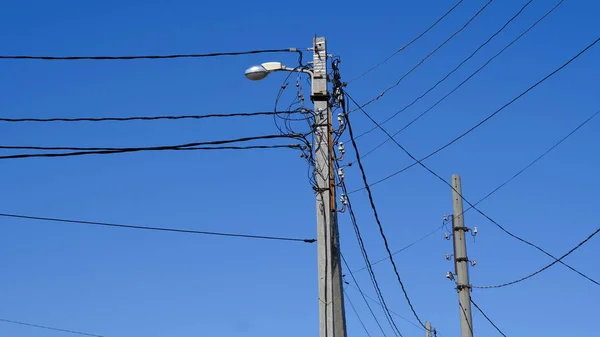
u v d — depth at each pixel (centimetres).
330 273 1659
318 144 1738
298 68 1788
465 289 2534
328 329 1630
